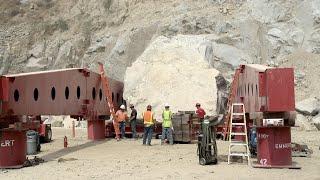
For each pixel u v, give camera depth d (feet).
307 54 132.87
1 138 49.11
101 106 86.02
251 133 56.24
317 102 112.47
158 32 145.38
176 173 43.98
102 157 57.31
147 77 104.42
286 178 41.11
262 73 47.78
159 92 100.53
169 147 70.33
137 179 40.78
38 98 56.75
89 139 86.02
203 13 149.38
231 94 69.72
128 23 163.02
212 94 96.43
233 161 52.65
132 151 64.18
